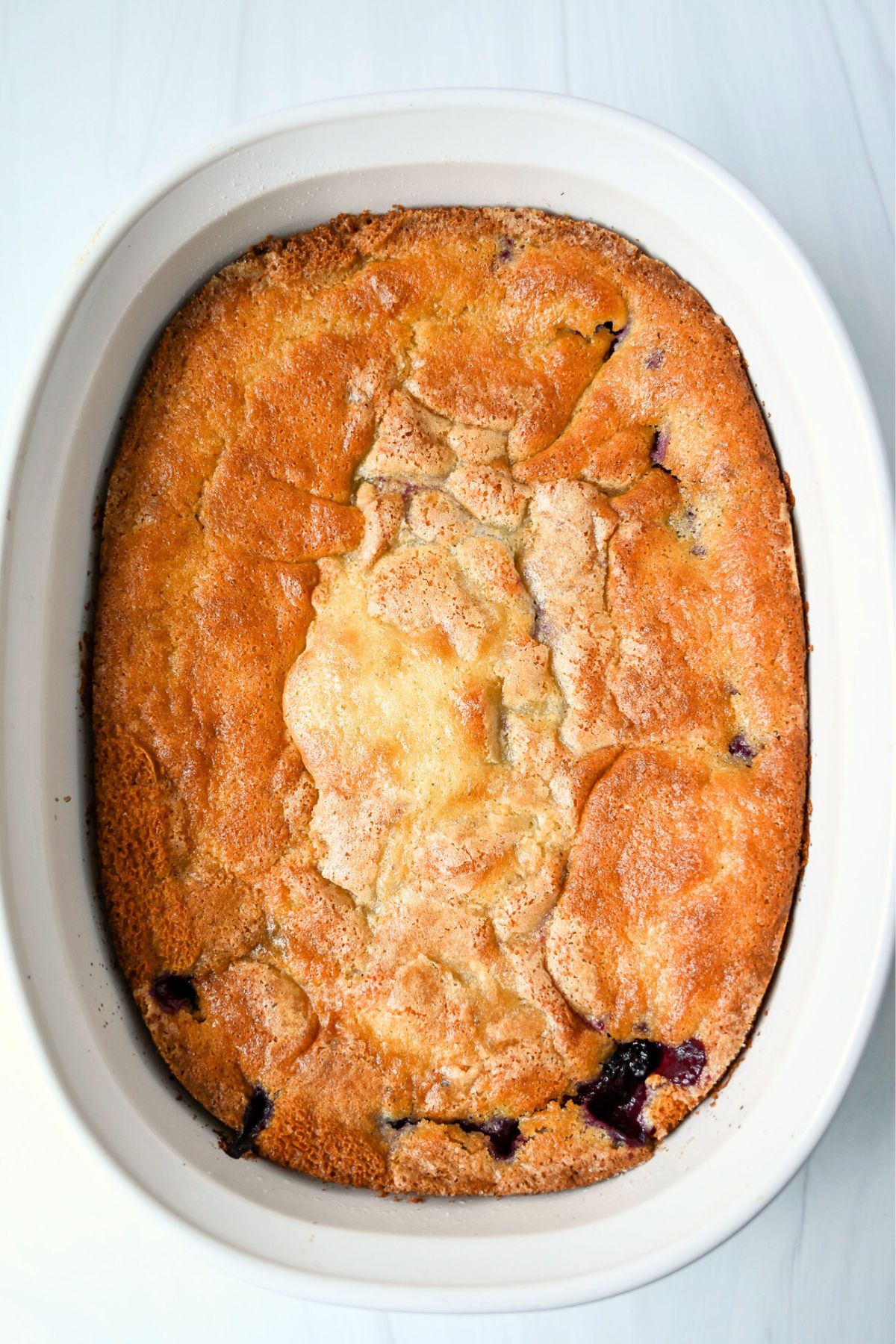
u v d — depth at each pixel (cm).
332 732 46
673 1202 43
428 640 46
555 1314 49
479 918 46
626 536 47
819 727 46
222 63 51
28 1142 49
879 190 51
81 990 44
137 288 45
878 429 45
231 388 47
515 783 46
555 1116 45
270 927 46
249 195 46
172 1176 43
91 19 52
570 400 48
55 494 45
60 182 51
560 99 45
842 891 45
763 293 46
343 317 48
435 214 48
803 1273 49
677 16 52
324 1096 45
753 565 47
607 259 48
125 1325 49
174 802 46
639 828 46
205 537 47
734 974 46
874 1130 49
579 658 47
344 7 52
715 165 45
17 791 44
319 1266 43
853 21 52
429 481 47
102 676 46
